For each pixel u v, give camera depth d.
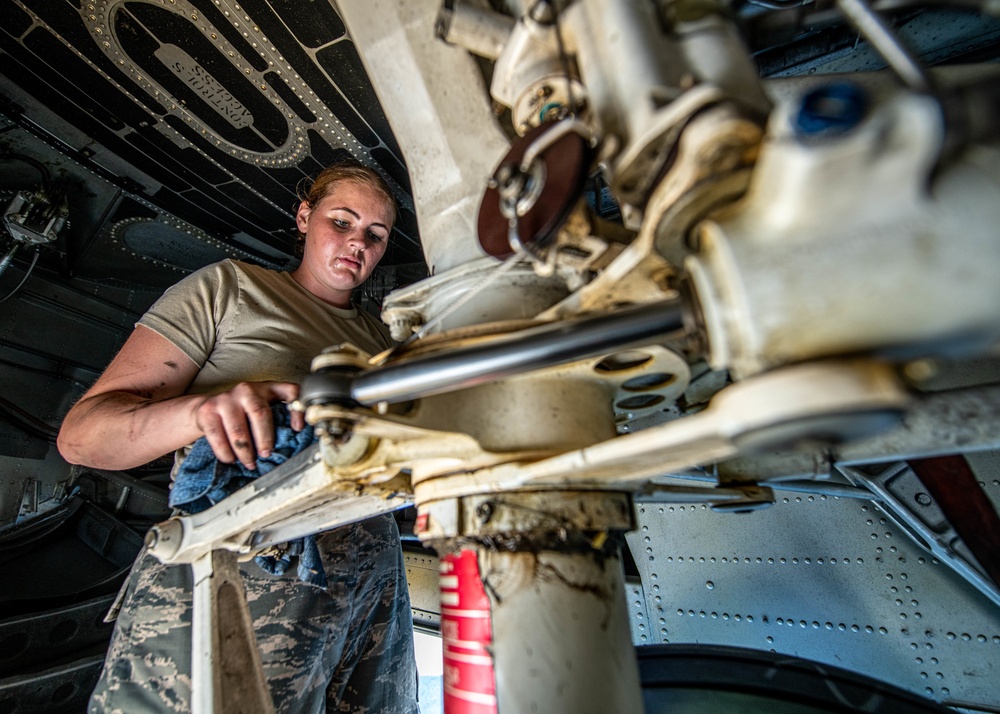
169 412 1.07
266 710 0.86
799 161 0.34
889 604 1.60
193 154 3.08
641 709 0.59
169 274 4.68
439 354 0.54
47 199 3.44
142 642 1.12
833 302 0.35
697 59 0.49
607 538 0.65
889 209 0.34
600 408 0.70
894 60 0.42
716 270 0.39
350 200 1.74
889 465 1.55
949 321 0.34
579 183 0.52
